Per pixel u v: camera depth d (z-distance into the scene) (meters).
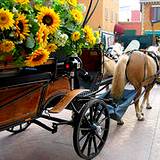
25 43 3.15
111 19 25.47
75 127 4.04
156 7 23.47
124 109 5.89
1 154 4.63
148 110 7.30
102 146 4.62
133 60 6.25
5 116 3.31
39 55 3.22
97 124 4.43
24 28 3.09
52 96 3.92
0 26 2.87
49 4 3.51
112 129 5.82
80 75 5.28
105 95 6.06
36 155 4.62
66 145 5.02
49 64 3.78
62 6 3.69
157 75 6.93
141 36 15.84
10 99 3.32
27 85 3.47
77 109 4.30
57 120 4.38
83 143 4.54
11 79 3.26
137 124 6.16
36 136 5.38
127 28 27.75
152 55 6.89
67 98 4.06
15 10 3.02
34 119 3.85
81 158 4.53
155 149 4.92
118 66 5.89
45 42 3.29
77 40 3.98
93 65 5.69
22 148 4.86
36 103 3.69
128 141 5.23
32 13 3.25
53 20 3.35
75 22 3.85
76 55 4.20
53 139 5.26
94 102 4.30
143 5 23.83
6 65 3.19
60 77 3.99
